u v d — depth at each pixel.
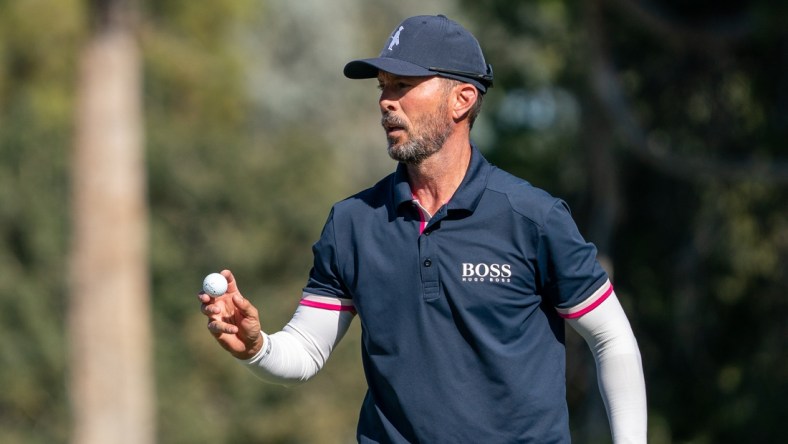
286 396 86.69
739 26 55.91
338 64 153.50
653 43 60.22
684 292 63.25
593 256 12.75
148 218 87.31
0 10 83.62
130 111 55.59
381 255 12.76
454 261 12.49
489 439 12.47
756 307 62.94
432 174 12.81
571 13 57.81
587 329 12.89
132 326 56.28
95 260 55.34
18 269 83.19
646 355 64.75
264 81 144.50
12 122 85.56
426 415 12.53
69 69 86.38
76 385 56.34
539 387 12.63
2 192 83.75
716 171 56.44
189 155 91.44
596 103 61.47
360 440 13.04
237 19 92.56
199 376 87.31
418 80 12.70
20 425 82.69
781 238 61.31
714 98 59.78
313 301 13.48
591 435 60.38
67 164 86.19
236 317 12.66
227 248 88.75
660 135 61.56
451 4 78.94
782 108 57.06
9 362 81.31
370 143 155.75
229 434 86.00
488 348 12.44
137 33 56.81
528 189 12.71
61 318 83.38
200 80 91.38
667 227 64.50
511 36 64.31
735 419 60.62
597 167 61.78
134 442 56.53
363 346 13.12
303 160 94.19
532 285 12.63
